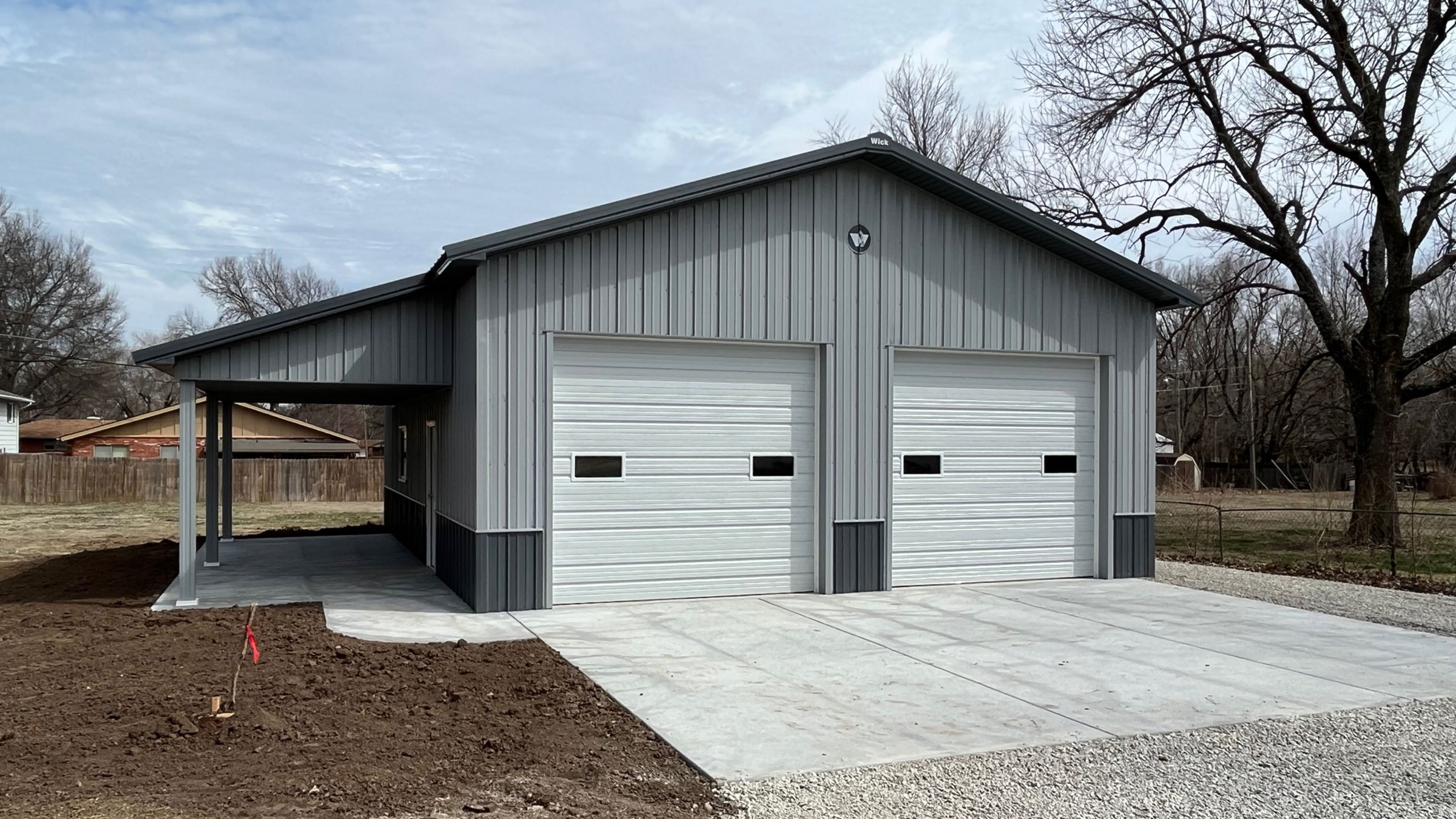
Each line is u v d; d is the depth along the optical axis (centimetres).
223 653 805
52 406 5244
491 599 1013
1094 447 1318
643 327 1067
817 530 1155
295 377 1071
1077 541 1307
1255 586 1262
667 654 834
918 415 1220
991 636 927
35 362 4988
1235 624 1002
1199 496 3550
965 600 1121
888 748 588
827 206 1150
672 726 624
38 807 454
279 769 512
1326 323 1839
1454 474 3500
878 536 1174
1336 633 956
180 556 1059
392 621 964
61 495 3152
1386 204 1725
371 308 1103
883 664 809
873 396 1172
